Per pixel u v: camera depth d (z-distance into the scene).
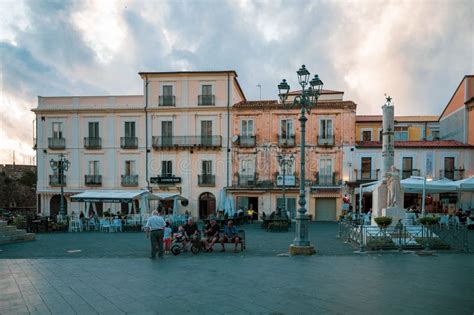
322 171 35.97
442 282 8.70
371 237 14.59
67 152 37.66
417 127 42.34
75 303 7.29
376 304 6.98
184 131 37.00
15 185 55.88
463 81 35.22
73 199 25.98
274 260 11.95
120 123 37.56
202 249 14.70
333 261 11.65
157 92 37.31
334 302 7.12
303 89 13.88
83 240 19.22
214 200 36.81
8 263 11.87
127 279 9.30
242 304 7.05
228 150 36.62
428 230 14.95
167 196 29.36
